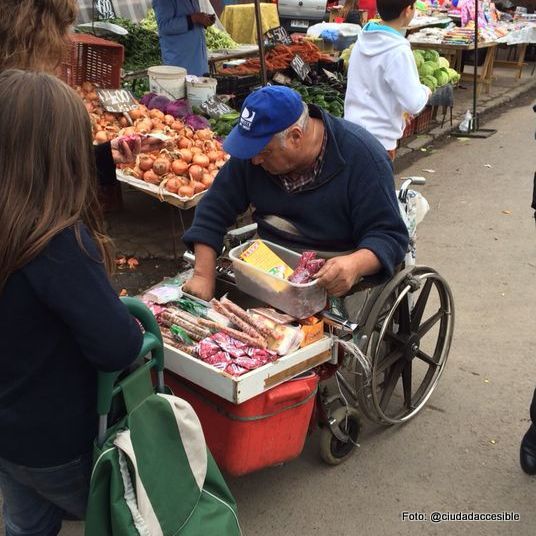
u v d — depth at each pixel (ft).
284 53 22.99
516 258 14.90
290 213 7.54
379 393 9.49
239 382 6.17
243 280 7.27
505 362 10.98
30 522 5.40
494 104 31.07
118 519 4.53
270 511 7.97
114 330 4.13
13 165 3.95
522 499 8.21
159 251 14.47
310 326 6.89
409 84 12.17
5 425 4.45
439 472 8.63
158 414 4.84
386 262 7.07
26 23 5.89
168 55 19.92
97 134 13.28
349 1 33.55
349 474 8.57
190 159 12.78
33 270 3.94
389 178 7.23
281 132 6.69
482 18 32.50
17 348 4.20
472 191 19.51
